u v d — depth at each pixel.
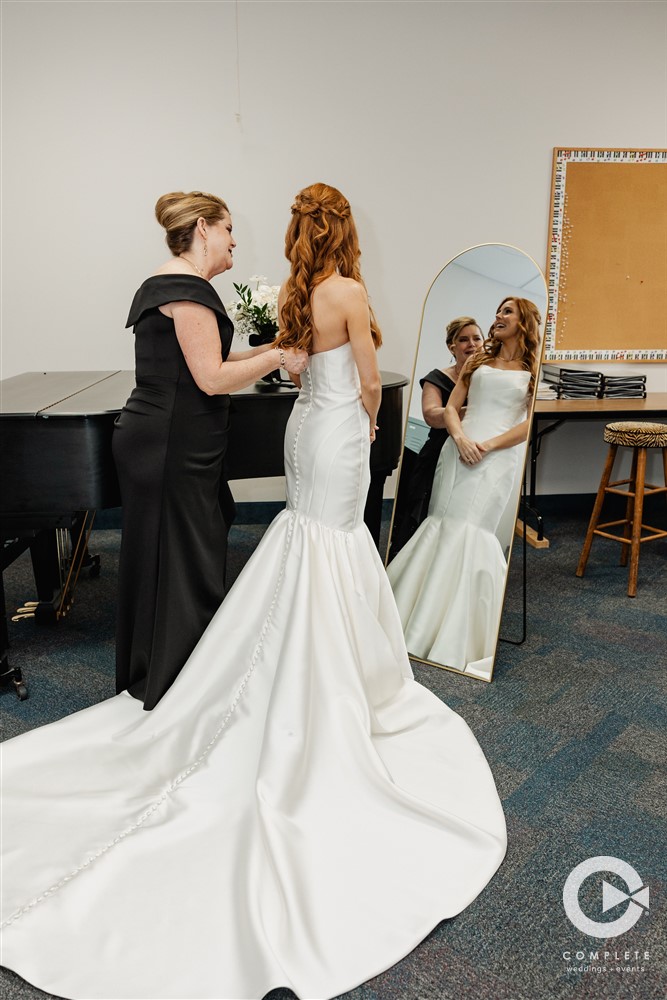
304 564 2.42
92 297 4.75
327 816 2.04
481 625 3.03
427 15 4.53
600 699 2.85
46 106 4.48
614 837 2.10
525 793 2.29
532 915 1.83
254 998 1.57
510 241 4.86
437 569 3.18
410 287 4.91
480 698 2.86
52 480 2.70
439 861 1.95
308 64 4.54
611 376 4.84
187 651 2.55
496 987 1.64
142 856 1.94
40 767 2.28
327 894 1.83
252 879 1.85
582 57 4.64
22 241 4.66
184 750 2.33
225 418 2.61
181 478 2.49
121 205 4.64
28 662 3.16
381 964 1.66
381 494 3.41
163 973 1.62
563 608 3.70
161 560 2.49
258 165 4.64
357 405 2.47
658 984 1.65
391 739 2.47
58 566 3.72
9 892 1.83
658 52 4.66
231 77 4.52
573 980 1.66
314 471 2.46
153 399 2.47
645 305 4.95
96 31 4.41
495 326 3.02
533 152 4.75
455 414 3.14
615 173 4.77
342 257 2.37
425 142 4.70
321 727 2.24
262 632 2.44
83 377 3.84
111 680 3.00
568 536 4.82
